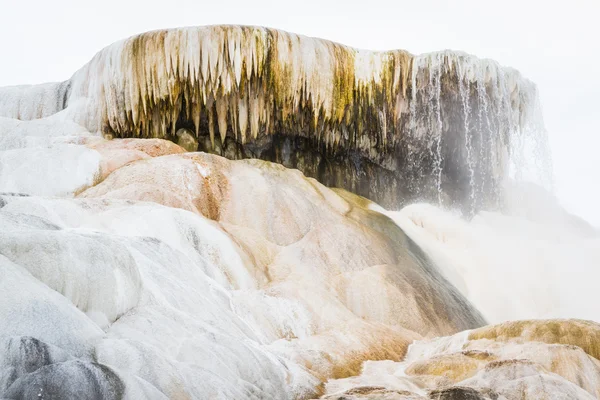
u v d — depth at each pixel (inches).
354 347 418.6
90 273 278.2
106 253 290.8
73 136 616.4
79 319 249.3
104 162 555.5
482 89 756.6
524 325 414.3
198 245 452.4
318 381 354.6
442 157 815.7
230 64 684.1
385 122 746.2
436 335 496.1
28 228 302.5
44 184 521.3
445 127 786.8
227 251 464.1
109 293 284.7
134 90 679.7
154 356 252.7
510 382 332.2
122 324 285.3
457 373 369.1
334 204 617.6
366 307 494.0
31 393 199.3
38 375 204.4
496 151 801.6
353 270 528.7
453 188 829.2
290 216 559.2
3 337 217.3
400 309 500.1
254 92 701.3
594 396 356.8
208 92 688.4
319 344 409.4
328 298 470.0
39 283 250.2
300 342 407.8
